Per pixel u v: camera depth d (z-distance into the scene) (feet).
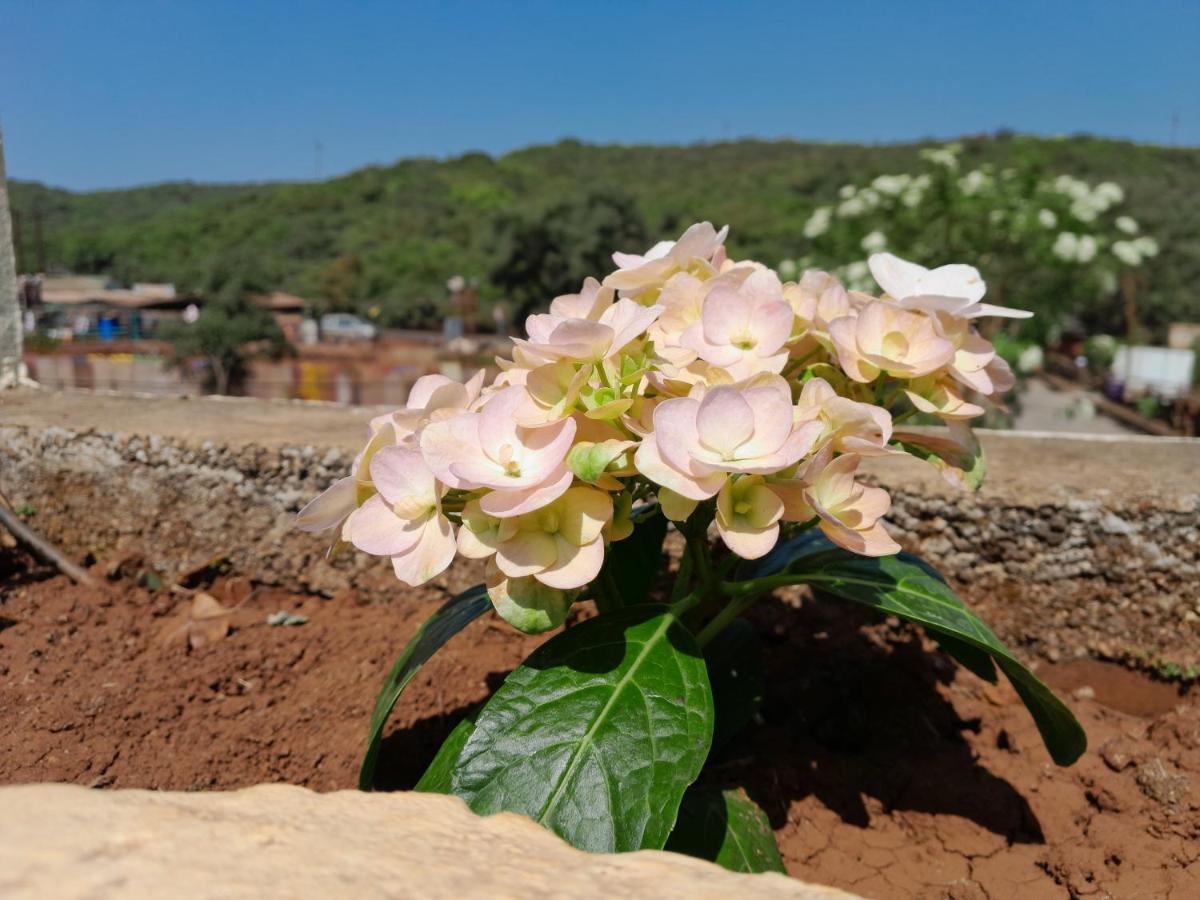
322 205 316.19
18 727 7.29
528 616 4.75
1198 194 187.62
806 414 4.89
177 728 7.50
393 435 5.17
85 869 2.31
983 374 5.66
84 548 10.87
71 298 155.53
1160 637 8.61
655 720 4.86
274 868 2.53
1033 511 8.68
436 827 3.19
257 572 10.34
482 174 363.97
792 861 6.43
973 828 6.75
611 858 3.12
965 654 6.75
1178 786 6.59
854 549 4.82
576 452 4.55
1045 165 30.83
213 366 99.35
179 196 446.60
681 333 5.56
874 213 31.60
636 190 318.86
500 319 168.76
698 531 5.64
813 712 8.04
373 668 8.43
